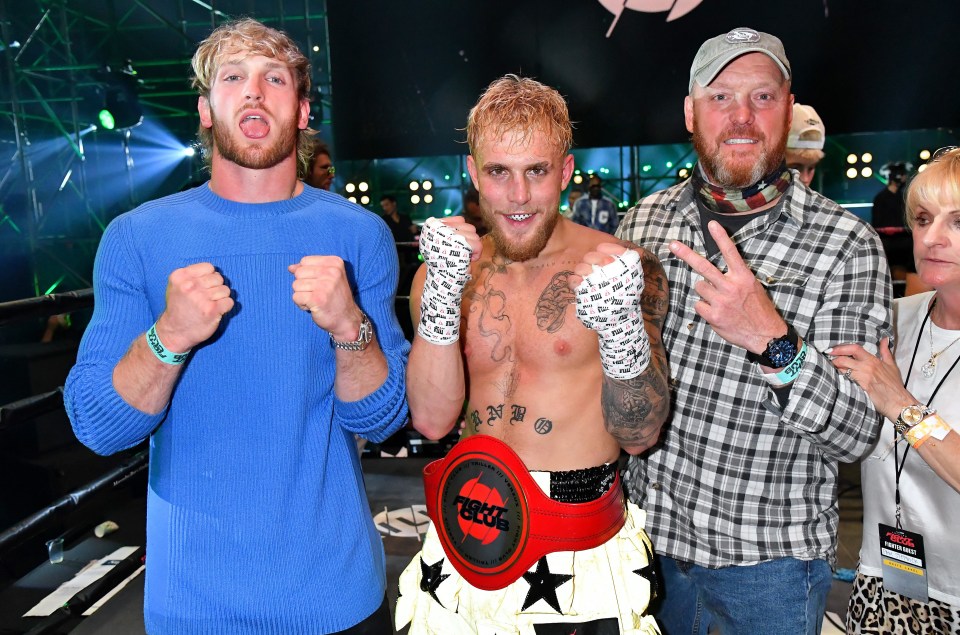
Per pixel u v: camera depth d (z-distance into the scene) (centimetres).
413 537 354
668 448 197
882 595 187
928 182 173
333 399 160
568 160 158
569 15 813
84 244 1018
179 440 151
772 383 165
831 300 180
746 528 187
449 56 845
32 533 254
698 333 192
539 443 159
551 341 159
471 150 156
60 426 427
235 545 149
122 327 150
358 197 1461
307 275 138
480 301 167
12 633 280
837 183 1459
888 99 786
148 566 156
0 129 975
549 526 154
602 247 140
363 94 866
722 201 190
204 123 161
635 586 161
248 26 154
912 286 283
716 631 245
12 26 965
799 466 186
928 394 182
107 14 1034
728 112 183
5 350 493
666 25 799
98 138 1091
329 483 158
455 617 163
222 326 150
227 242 152
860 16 769
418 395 161
